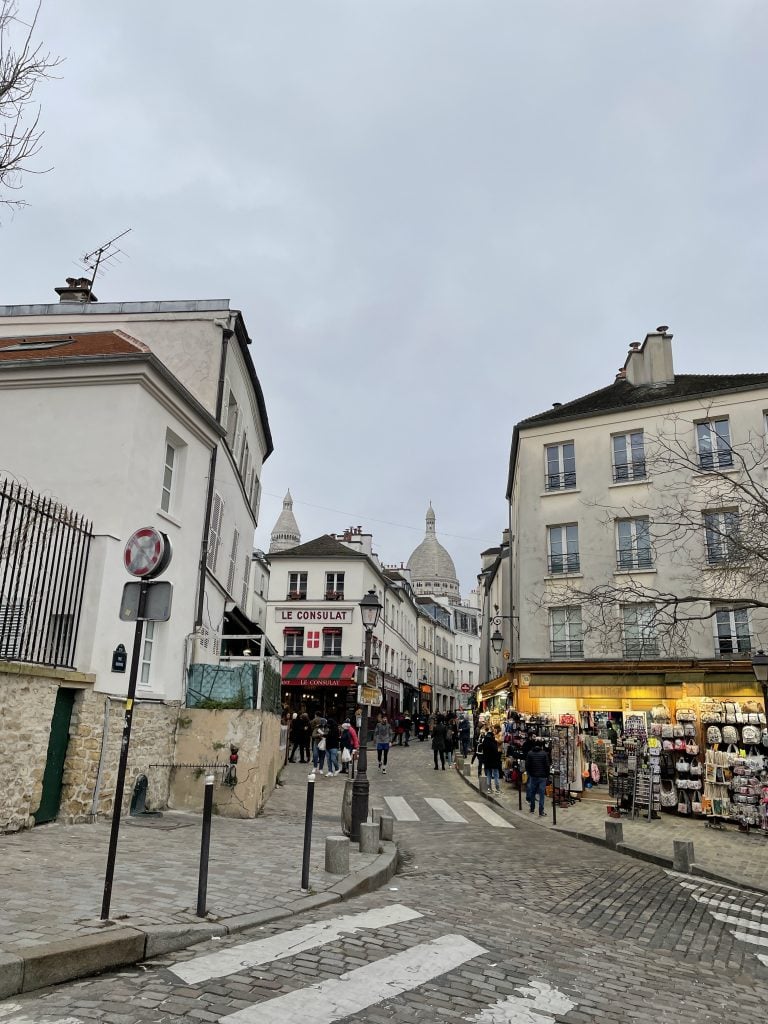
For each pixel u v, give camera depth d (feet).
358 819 33.09
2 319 54.85
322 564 133.18
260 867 24.45
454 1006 13.89
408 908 21.50
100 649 31.73
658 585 67.15
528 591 74.08
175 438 40.73
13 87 19.81
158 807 36.78
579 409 76.69
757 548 41.06
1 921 15.21
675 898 28.02
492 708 95.14
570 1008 14.51
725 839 44.88
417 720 136.05
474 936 19.10
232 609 55.11
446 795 59.93
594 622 68.28
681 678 62.85
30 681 27.14
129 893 18.84
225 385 51.24
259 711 38.60
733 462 66.03
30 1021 11.64
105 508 34.22
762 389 66.59
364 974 15.12
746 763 48.29
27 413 35.91
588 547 71.92
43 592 28.73
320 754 70.74
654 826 48.80
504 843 38.99
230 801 37.52
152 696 36.45
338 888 22.33
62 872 20.61
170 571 39.58
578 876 30.68
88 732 30.68
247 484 63.62
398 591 169.58
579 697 67.41
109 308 54.54
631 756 53.31
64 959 13.62
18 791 26.43
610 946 20.17
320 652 128.57
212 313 52.42
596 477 73.05
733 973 19.07
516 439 82.69
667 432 69.97
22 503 27.96
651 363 77.51
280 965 15.24
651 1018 14.61
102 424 35.24
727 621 64.34
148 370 35.68
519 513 77.10
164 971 14.43
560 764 58.13
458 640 261.44
